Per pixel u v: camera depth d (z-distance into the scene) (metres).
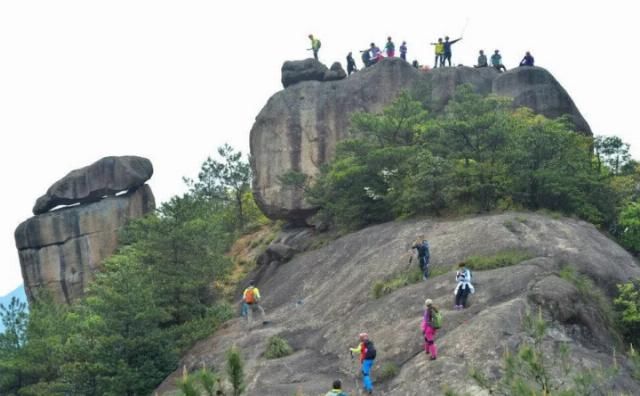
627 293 20.50
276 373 20.30
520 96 37.75
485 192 28.41
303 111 39.25
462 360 16.41
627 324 19.56
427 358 17.08
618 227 29.03
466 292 19.14
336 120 38.81
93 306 26.52
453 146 30.23
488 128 29.33
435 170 28.83
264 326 25.69
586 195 28.86
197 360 25.05
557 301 18.16
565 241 23.12
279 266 34.16
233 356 9.80
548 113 37.41
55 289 44.25
